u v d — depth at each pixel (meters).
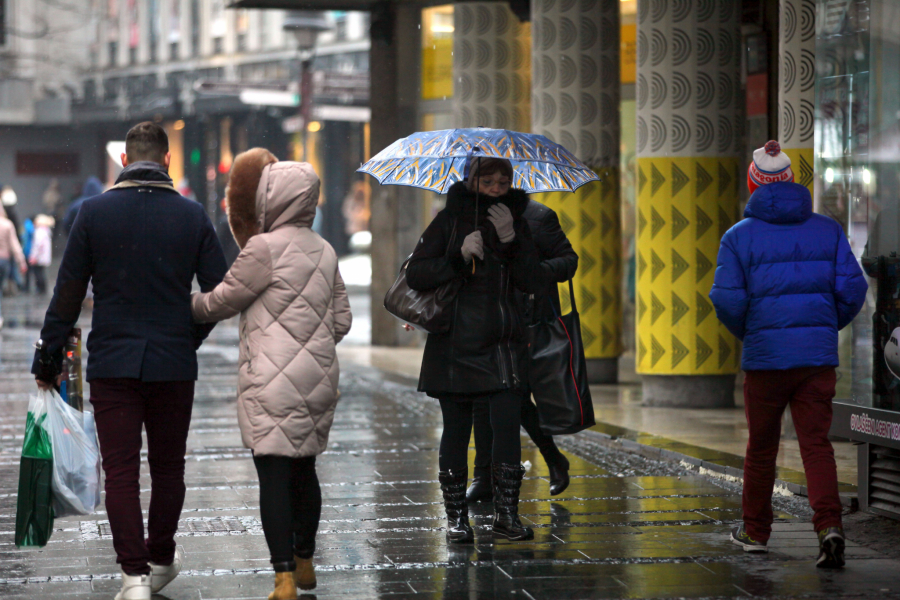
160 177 13.91
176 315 13.77
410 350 48.97
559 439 26.92
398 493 20.59
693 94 31.23
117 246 13.52
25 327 57.44
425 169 17.97
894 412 17.23
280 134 119.00
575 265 17.67
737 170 31.77
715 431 27.25
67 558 16.03
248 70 119.38
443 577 14.97
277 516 13.60
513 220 16.31
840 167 22.41
